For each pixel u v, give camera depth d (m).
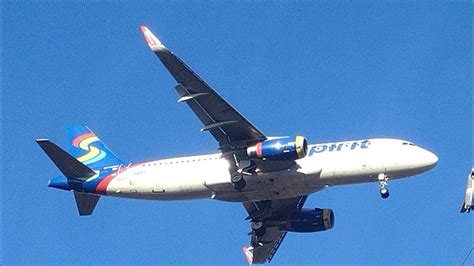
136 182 97.25
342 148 90.94
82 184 100.31
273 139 90.25
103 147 107.06
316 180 90.44
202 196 95.50
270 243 104.56
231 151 92.25
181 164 95.75
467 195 72.81
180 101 87.50
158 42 82.50
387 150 89.25
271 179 91.12
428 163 88.81
